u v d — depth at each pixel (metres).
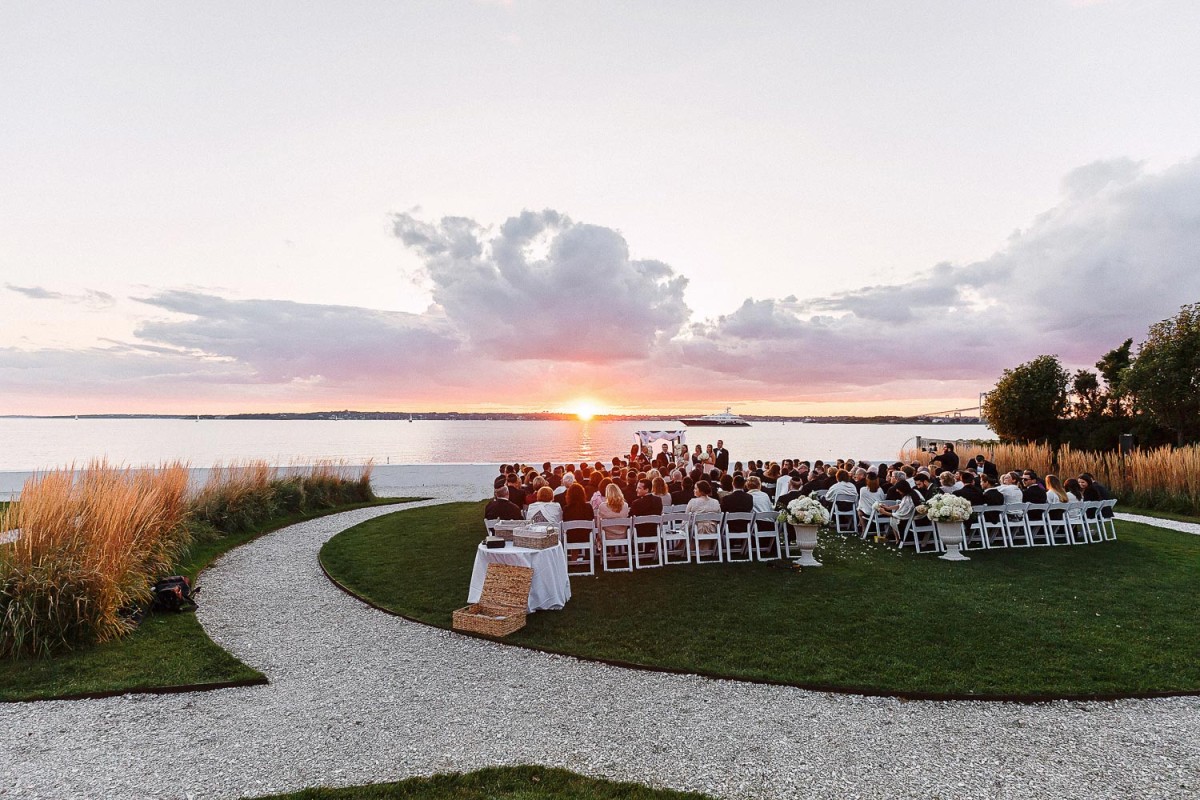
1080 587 7.93
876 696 4.93
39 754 4.08
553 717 4.61
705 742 4.23
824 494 12.35
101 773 3.85
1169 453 15.83
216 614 7.25
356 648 6.13
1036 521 10.80
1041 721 4.53
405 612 7.21
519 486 10.45
